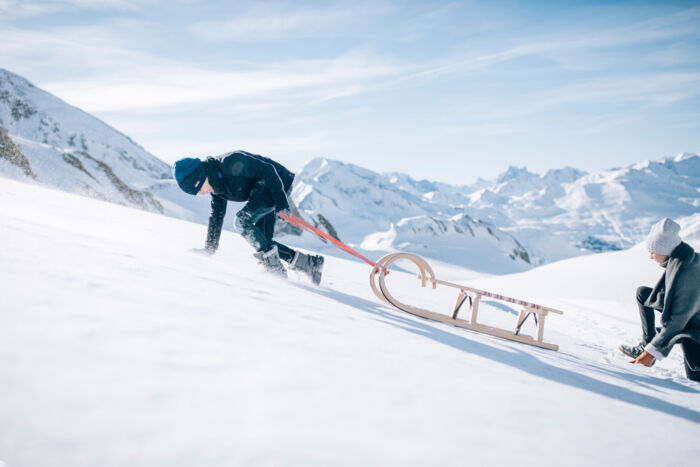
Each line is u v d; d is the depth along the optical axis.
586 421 1.24
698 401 2.28
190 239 5.91
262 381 0.94
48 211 4.73
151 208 36.97
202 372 0.90
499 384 1.40
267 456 0.67
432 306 4.88
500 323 4.95
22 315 0.91
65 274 1.28
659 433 1.32
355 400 0.97
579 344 4.57
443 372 1.38
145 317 1.11
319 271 3.53
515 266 74.88
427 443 0.84
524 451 0.92
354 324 1.82
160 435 0.65
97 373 0.77
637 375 2.87
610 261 17.31
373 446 0.79
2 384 0.66
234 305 1.53
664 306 3.20
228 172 3.16
